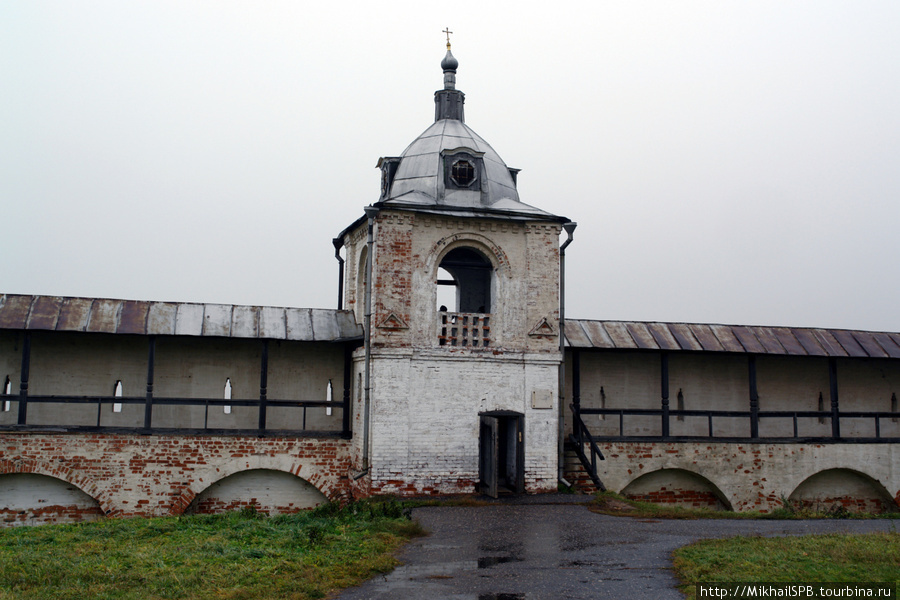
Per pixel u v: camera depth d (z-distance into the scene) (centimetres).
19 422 2128
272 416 2477
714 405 2786
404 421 2170
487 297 2662
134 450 2183
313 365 2514
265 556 1395
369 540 1539
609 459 2467
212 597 1142
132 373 2388
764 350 2619
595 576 1284
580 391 2673
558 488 2258
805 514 2022
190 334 2241
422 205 2227
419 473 2170
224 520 1844
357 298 2475
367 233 2333
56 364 2330
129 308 2277
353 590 1206
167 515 2180
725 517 1939
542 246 2327
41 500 2152
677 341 2584
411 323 2209
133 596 1130
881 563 1303
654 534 1652
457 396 2225
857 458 2647
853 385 2908
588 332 2533
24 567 1268
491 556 1437
